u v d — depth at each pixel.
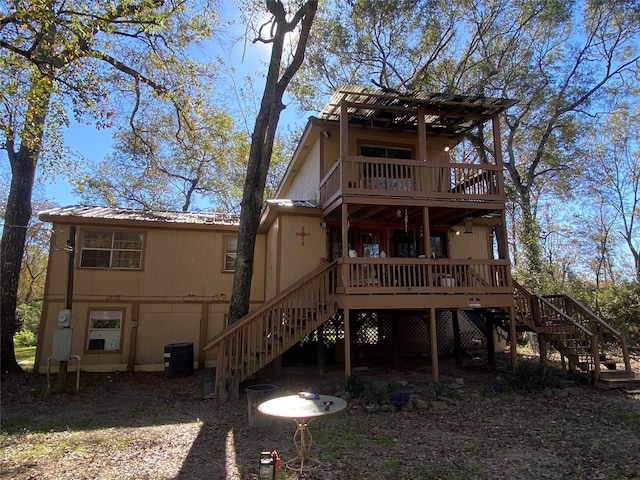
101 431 6.77
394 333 12.42
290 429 6.66
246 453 5.63
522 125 20.70
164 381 11.12
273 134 11.75
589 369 9.59
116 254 13.27
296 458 5.28
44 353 12.18
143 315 13.16
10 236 11.98
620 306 15.70
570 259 29.03
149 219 13.41
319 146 13.02
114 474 4.96
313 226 12.48
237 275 10.80
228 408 8.13
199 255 13.92
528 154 22.42
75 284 12.72
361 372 11.34
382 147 13.07
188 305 13.55
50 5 8.76
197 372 12.40
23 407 8.45
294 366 12.44
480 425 6.78
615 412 7.42
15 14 8.30
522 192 20.42
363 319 13.25
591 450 5.62
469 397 8.43
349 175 11.96
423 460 5.31
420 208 10.96
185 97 13.41
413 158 13.15
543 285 17.38
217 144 19.05
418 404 7.73
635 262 27.52
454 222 13.26
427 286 10.14
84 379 11.21
